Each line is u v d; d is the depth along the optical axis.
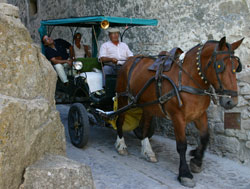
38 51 2.99
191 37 5.21
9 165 2.24
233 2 4.52
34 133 2.57
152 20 5.07
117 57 5.32
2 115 2.20
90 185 2.58
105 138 5.80
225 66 3.24
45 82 2.97
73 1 8.85
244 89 4.36
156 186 3.63
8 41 2.59
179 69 3.73
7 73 2.52
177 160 4.62
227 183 3.79
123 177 3.88
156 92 3.93
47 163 2.60
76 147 5.14
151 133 5.25
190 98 3.59
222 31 4.71
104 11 7.41
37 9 11.42
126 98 4.74
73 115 5.16
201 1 4.97
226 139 4.64
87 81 5.05
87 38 8.30
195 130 5.14
